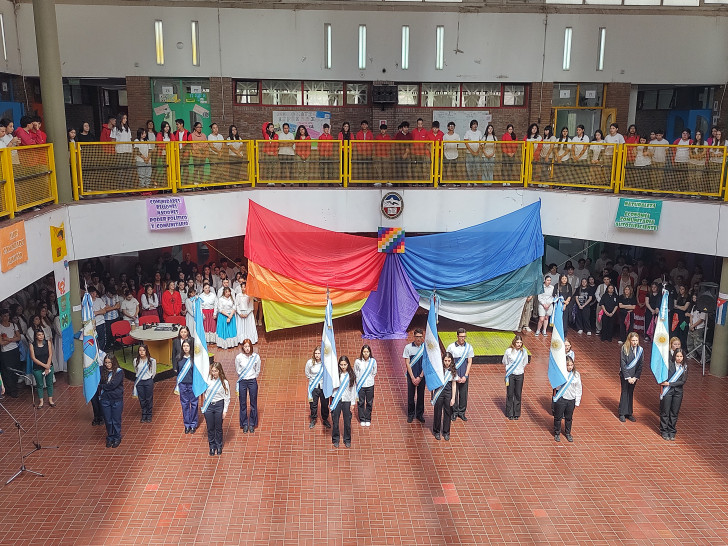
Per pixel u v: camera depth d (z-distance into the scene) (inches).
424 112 760.3
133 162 531.5
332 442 450.6
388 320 658.8
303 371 574.2
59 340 558.6
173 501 382.9
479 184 645.3
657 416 503.2
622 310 661.3
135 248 534.3
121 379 438.9
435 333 445.7
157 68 717.9
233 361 589.9
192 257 789.2
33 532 353.4
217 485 399.5
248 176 615.5
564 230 617.6
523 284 655.8
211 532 355.6
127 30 706.8
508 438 463.2
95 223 506.6
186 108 738.8
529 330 674.2
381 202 631.8
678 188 550.0
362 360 470.9
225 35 719.1
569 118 778.2
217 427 431.2
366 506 380.8
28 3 681.0
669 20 745.6
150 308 621.6
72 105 740.7
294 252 627.2
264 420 484.4
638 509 382.9
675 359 458.9
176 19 710.5
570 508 382.6
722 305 560.7
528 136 644.1
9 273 401.1
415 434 467.5
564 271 682.2
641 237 568.1
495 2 733.3
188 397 459.5
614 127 605.0
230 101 733.9
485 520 370.3
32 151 449.4
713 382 563.8
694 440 463.8
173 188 561.9
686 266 780.0
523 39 743.1
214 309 623.5
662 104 820.0
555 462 432.1
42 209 460.8
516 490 399.5
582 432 474.0
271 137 648.4
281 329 677.9
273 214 613.3
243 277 634.2
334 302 649.0
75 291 523.5
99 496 386.9
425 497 390.6
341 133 635.5
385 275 650.8
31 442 450.3
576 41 746.8
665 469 425.7
